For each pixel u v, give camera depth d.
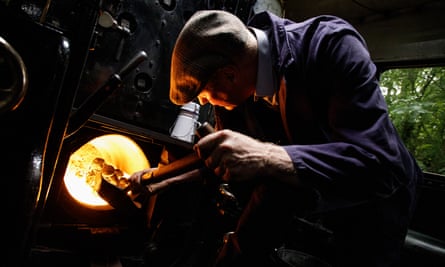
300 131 1.07
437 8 2.31
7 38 0.47
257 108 1.34
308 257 1.35
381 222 1.07
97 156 2.35
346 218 1.17
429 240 1.88
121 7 1.54
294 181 0.76
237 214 1.47
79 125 0.80
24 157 0.49
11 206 0.47
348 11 2.71
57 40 0.52
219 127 1.60
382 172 0.74
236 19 1.03
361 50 0.91
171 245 1.74
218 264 1.05
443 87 2.89
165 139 1.61
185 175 1.50
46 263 1.36
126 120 1.64
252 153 0.78
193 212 1.88
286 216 0.87
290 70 0.97
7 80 0.44
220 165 0.82
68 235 1.48
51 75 0.51
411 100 3.07
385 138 0.77
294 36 1.03
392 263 1.09
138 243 1.67
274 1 2.46
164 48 1.72
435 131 2.81
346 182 0.74
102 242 1.55
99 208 1.58
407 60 2.45
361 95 0.82
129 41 1.58
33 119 0.50
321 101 0.97
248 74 1.06
